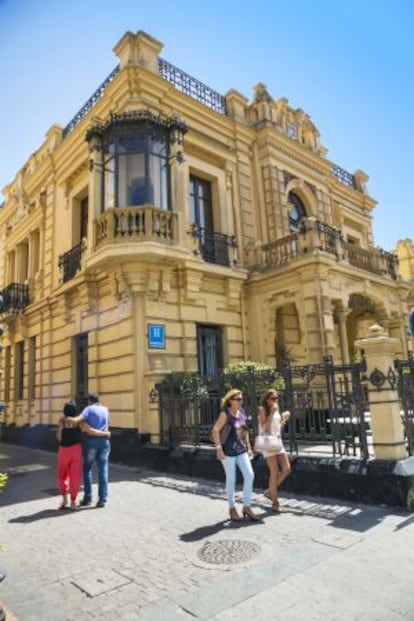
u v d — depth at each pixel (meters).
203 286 12.29
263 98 15.31
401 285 15.15
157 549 4.65
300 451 7.45
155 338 10.73
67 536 5.23
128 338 10.72
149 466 9.61
